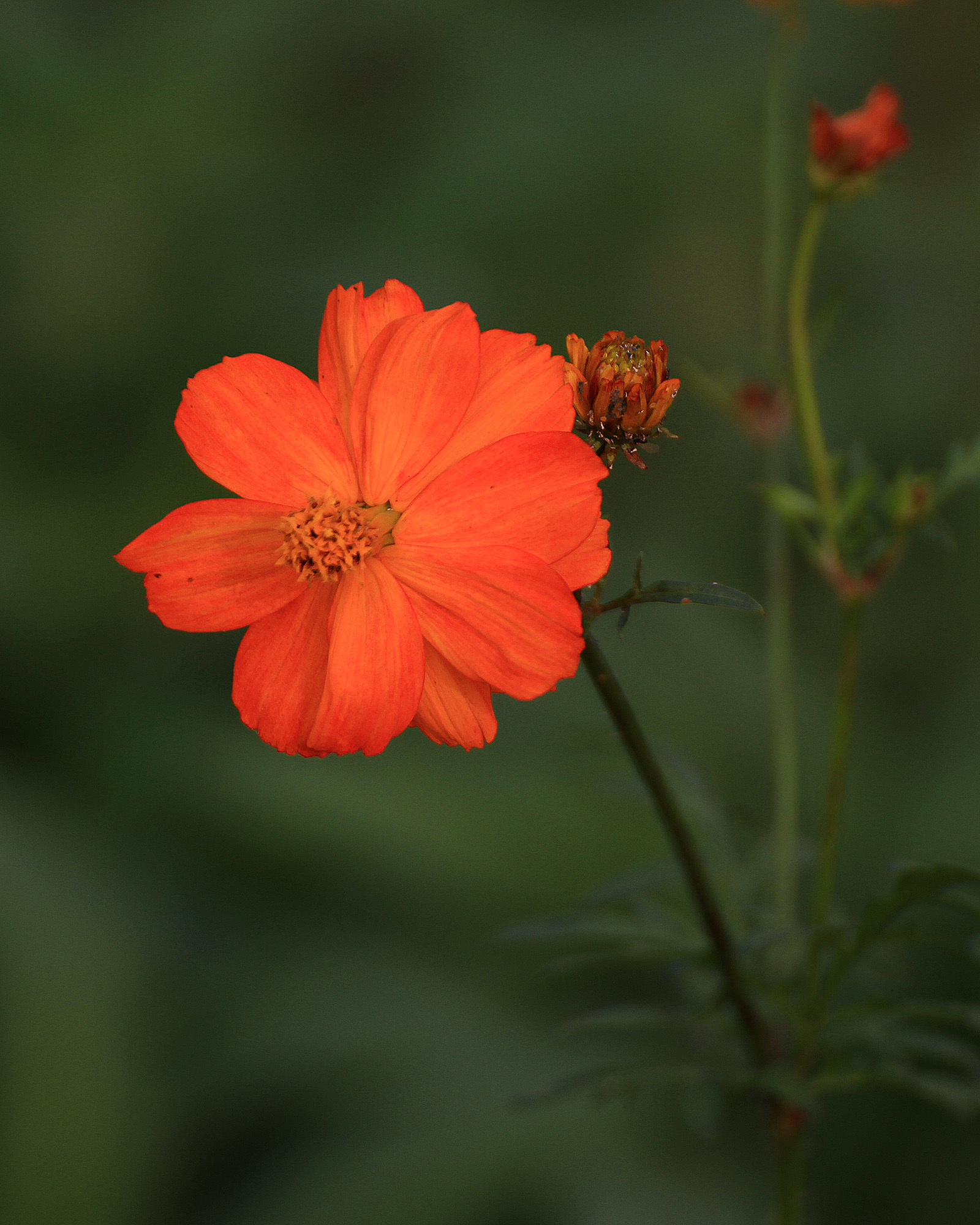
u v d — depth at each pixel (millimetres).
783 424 692
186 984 836
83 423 1105
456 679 583
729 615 1031
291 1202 733
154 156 1182
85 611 1010
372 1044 811
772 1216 650
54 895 820
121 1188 721
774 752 683
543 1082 796
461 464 576
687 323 1197
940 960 799
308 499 583
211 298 1139
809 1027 628
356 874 866
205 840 886
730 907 659
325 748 578
